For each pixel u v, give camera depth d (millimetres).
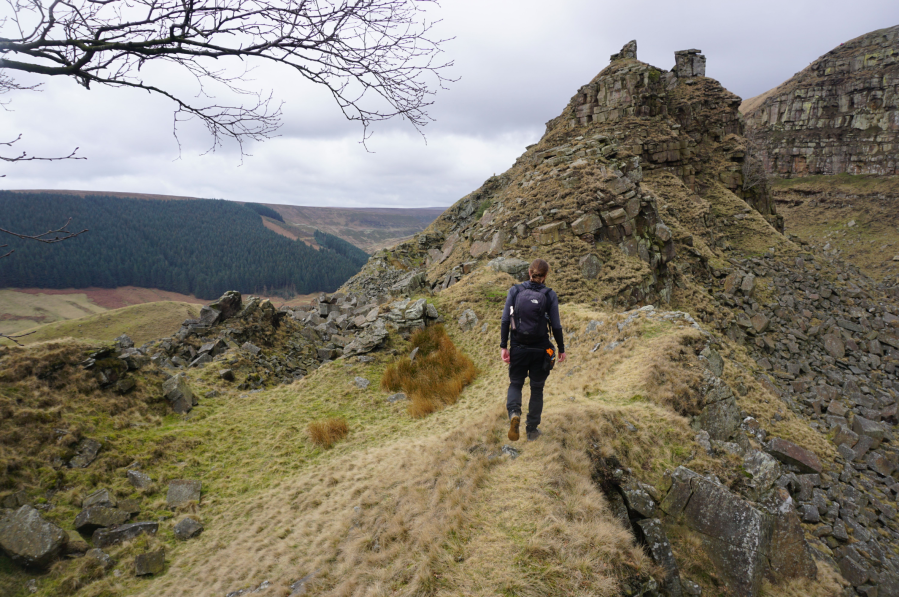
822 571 7141
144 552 8062
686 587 5137
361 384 14820
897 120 89562
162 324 94500
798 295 35344
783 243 44188
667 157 50500
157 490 9797
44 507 8516
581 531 4648
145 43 3422
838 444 14023
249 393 15492
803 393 21031
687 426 7738
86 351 12836
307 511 8484
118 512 8812
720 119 56844
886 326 31500
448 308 19234
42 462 9422
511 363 6266
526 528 4762
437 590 4223
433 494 6094
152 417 12625
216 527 8742
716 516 5793
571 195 29594
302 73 3971
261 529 8312
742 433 9141
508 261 23281
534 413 6344
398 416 12859
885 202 83000
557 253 26078
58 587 7172
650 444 7000
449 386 13867
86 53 3387
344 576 5465
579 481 5477
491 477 5801
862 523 9836
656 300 25766
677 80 62500
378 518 6547
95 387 12258
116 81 3650
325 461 10789
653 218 29656
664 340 10898
